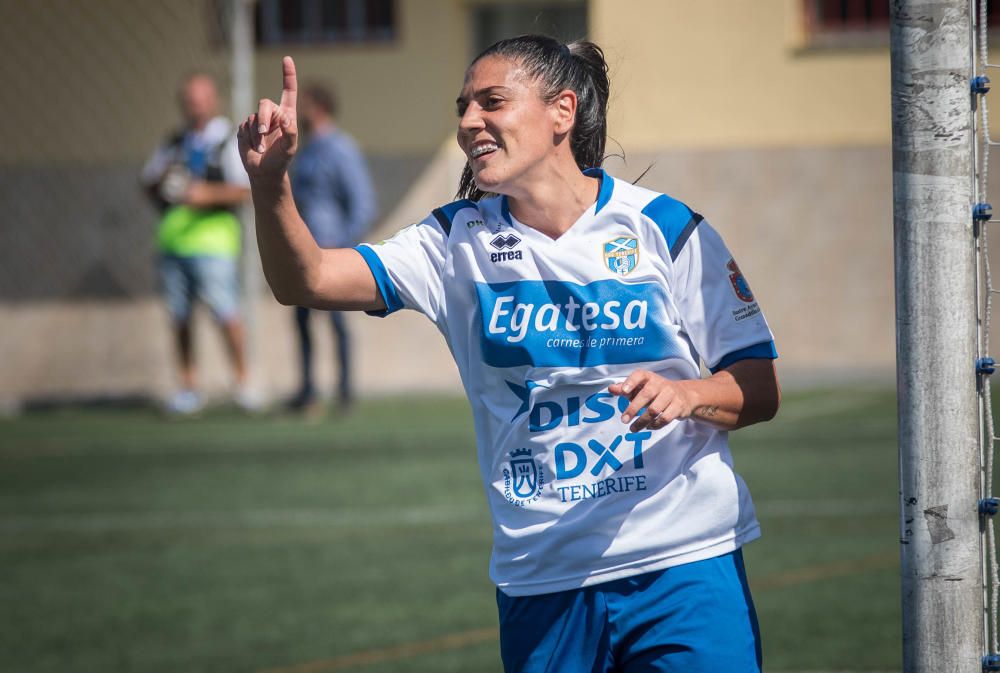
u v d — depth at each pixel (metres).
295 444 25.98
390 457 24.39
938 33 6.80
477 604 14.99
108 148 35.94
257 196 6.83
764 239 33.69
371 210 27.67
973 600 6.91
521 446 7.11
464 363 7.36
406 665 12.75
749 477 21.58
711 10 33.69
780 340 33.72
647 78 34.00
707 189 33.91
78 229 36.03
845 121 33.25
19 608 15.41
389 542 18.19
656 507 7.02
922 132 6.85
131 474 23.53
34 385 36.06
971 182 6.93
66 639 14.09
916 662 6.96
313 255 7.02
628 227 7.11
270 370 35.28
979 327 7.12
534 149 7.01
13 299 36.22
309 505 20.66
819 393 30.62
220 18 35.12
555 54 7.15
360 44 35.22
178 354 30.50
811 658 12.48
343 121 35.34
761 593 14.94
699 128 33.91
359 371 35.34
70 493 22.16
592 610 7.04
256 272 35.16
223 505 20.88
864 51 33.00
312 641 13.71
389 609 14.88
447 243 7.32
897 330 7.00
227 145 28.77
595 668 7.06
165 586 16.27
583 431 7.02
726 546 7.13
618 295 7.03
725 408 6.87
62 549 18.38
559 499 7.03
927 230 6.86
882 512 18.89
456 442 25.72
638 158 34.19
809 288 33.53
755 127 33.62
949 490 6.88
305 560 17.36
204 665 13.02
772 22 33.41
